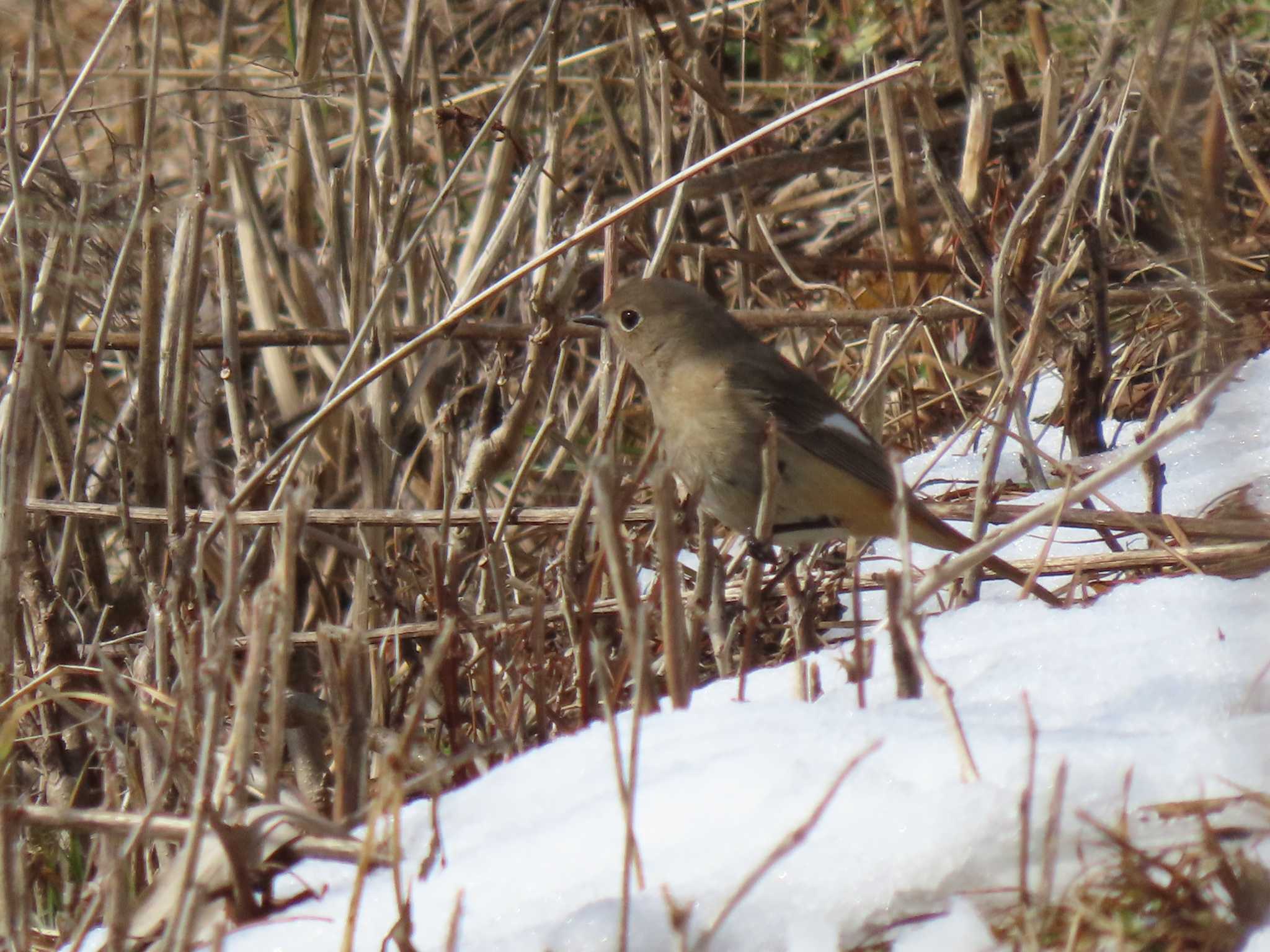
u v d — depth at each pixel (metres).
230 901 6.54
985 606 8.55
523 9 17.44
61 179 12.04
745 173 13.88
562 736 8.75
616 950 5.48
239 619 9.91
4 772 7.67
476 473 11.12
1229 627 7.45
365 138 11.96
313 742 9.30
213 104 14.52
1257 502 10.12
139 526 10.58
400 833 6.61
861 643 7.16
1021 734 6.19
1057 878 5.39
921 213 15.45
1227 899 5.25
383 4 16.98
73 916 7.94
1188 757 5.75
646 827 6.18
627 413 14.55
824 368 14.83
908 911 5.50
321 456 13.21
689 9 17.59
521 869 6.17
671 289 10.54
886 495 10.11
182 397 9.95
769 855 5.49
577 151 16.98
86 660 10.40
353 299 11.68
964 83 14.78
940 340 14.05
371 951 5.96
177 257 10.23
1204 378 11.68
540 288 10.73
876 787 5.93
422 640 10.33
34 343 9.03
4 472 9.02
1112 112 13.06
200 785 5.89
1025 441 10.02
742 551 11.02
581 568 9.91
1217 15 13.74
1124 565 9.56
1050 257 13.48
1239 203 13.17
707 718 7.03
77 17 16.12
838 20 17.70
